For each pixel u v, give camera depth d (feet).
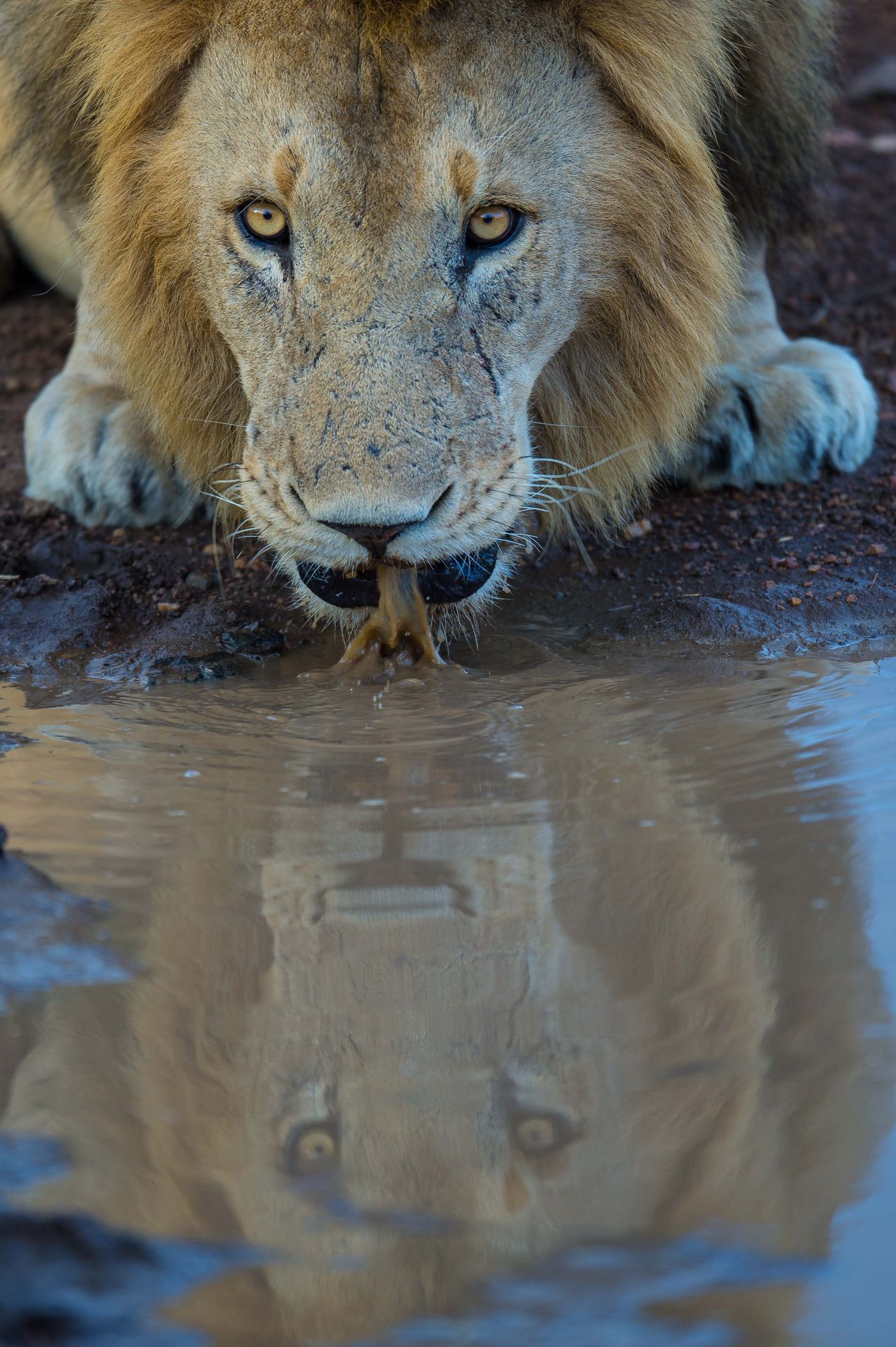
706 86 24.41
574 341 24.90
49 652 24.90
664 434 26.58
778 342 32.17
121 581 27.20
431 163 20.65
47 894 16.06
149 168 23.62
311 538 20.88
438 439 20.56
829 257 43.57
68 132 26.58
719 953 14.73
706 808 17.92
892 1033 13.28
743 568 26.91
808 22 27.61
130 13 22.67
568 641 24.52
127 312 25.38
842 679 22.22
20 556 28.37
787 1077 12.70
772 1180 11.40
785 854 16.66
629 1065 12.96
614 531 28.73
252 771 19.62
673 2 22.80
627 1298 10.25
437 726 21.03
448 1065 13.05
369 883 16.38
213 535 28.55
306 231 21.02
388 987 14.33
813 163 30.45
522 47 21.40
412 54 20.56
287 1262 10.64
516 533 23.44
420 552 20.80
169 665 23.95
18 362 38.29
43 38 25.55
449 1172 11.66
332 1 20.67
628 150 23.20
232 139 21.74
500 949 14.92
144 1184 11.51
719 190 25.61
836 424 30.35
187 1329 10.00
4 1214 11.03
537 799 18.35
